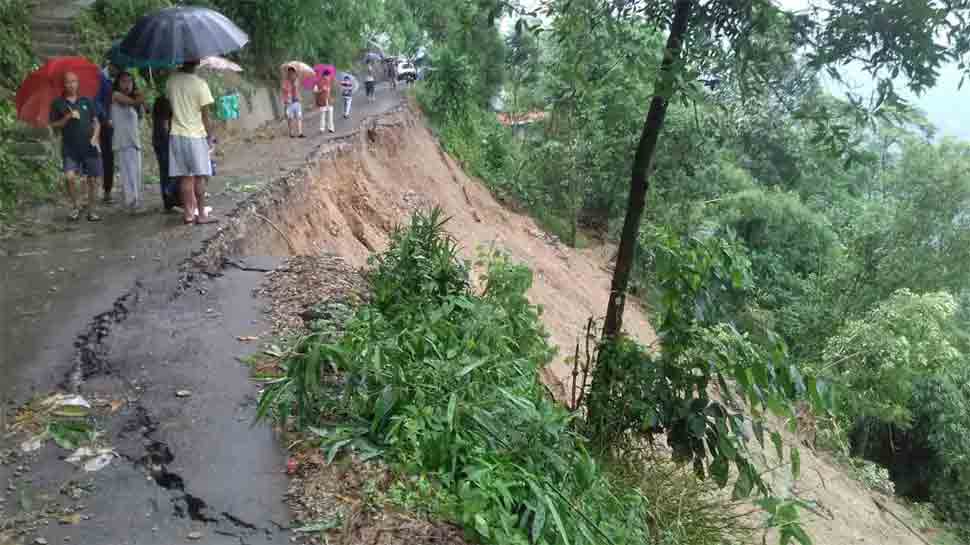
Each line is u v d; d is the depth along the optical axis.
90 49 13.28
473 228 20.00
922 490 20.12
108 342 5.32
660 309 6.10
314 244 11.22
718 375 5.76
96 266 6.88
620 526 4.16
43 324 5.54
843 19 5.55
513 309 6.41
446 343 4.74
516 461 3.89
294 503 3.61
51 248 7.40
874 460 20.42
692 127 18.95
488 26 6.12
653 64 5.87
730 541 5.92
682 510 5.81
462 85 27.84
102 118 8.97
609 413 6.11
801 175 24.08
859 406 13.91
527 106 28.86
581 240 27.20
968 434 18.31
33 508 3.52
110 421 4.30
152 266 6.92
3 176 9.10
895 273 19.22
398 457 3.89
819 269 22.86
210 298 6.33
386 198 16.69
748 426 10.98
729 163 24.44
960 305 20.83
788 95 6.44
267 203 10.10
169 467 3.88
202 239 7.78
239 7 20.27
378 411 4.00
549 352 6.51
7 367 4.84
